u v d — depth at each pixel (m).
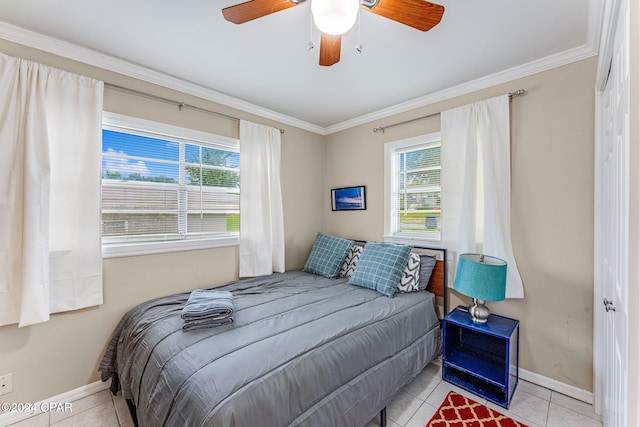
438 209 2.75
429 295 2.41
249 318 1.78
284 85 2.51
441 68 2.20
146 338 1.61
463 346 2.35
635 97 0.66
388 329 1.83
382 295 2.32
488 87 2.35
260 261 2.90
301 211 3.49
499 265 1.93
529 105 2.14
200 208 2.65
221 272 2.71
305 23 1.70
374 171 3.20
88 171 1.95
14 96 1.70
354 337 1.62
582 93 1.92
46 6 1.55
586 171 1.91
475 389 2.02
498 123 2.23
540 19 1.64
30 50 1.79
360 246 3.04
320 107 3.02
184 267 2.47
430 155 2.81
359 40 1.83
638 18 0.65
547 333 2.06
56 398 1.88
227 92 2.65
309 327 1.65
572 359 1.97
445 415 1.80
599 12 1.49
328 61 1.68
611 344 1.42
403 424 1.73
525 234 2.15
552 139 2.04
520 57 2.04
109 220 2.17
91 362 2.01
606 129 1.63
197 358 1.31
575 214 1.95
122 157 2.23
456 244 2.46
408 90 2.60
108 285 2.09
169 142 2.46
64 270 1.86
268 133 3.02
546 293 2.07
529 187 2.14
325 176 3.74
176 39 1.85
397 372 1.80
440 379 2.20
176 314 1.84
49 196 1.77
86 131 1.94
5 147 1.66
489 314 2.15
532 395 1.98
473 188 2.33
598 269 1.80
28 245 1.67
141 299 2.24
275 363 1.29
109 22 1.69
